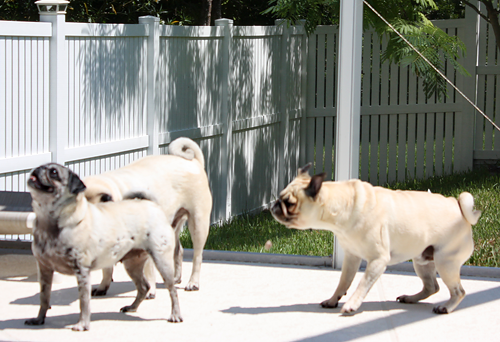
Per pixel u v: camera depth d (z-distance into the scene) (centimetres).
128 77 341
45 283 238
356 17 285
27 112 298
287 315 250
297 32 475
